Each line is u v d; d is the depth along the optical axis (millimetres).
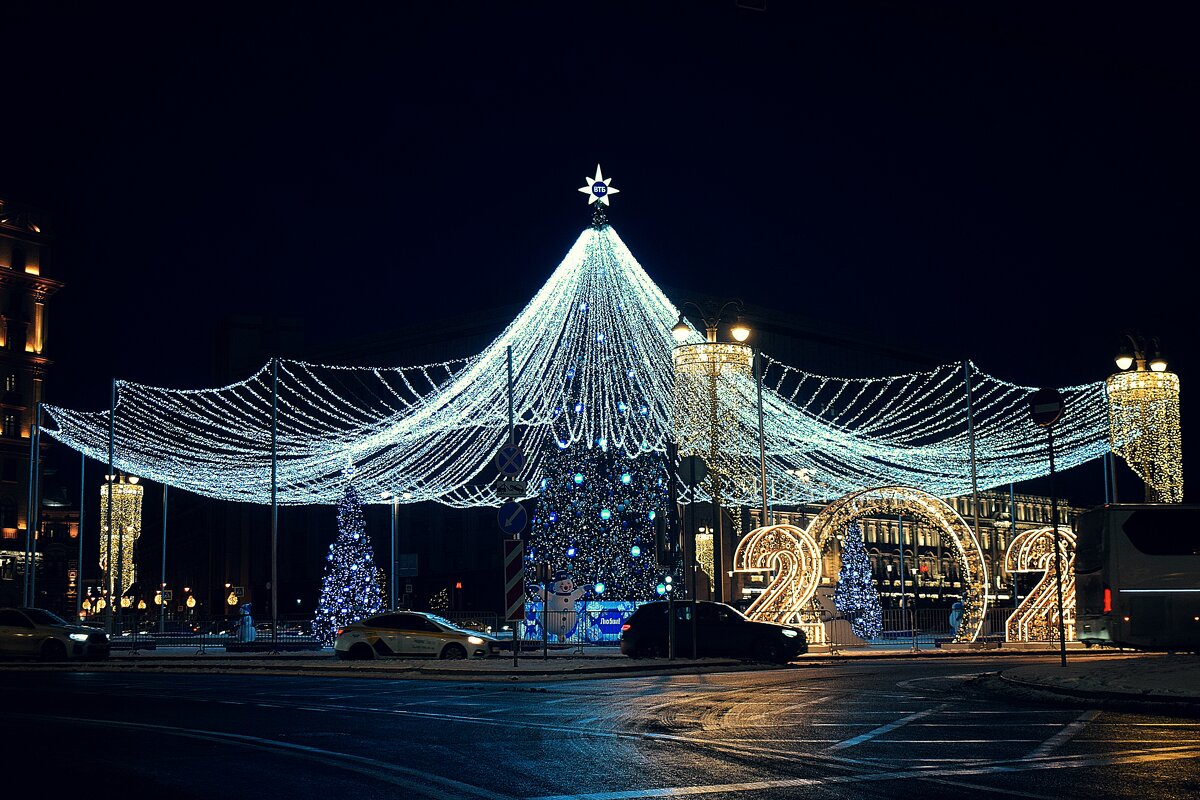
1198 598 27078
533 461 61156
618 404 54438
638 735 14070
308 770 11508
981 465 62625
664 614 31625
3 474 106125
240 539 117375
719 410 37875
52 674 28766
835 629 39031
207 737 14180
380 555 99312
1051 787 10133
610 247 43812
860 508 38094
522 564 26562
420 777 11047
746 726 14883
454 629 33188
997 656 33344
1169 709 16297
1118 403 39812
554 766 11664
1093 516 28453
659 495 44688
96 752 12852
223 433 68875
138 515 60438
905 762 11648
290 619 48812
